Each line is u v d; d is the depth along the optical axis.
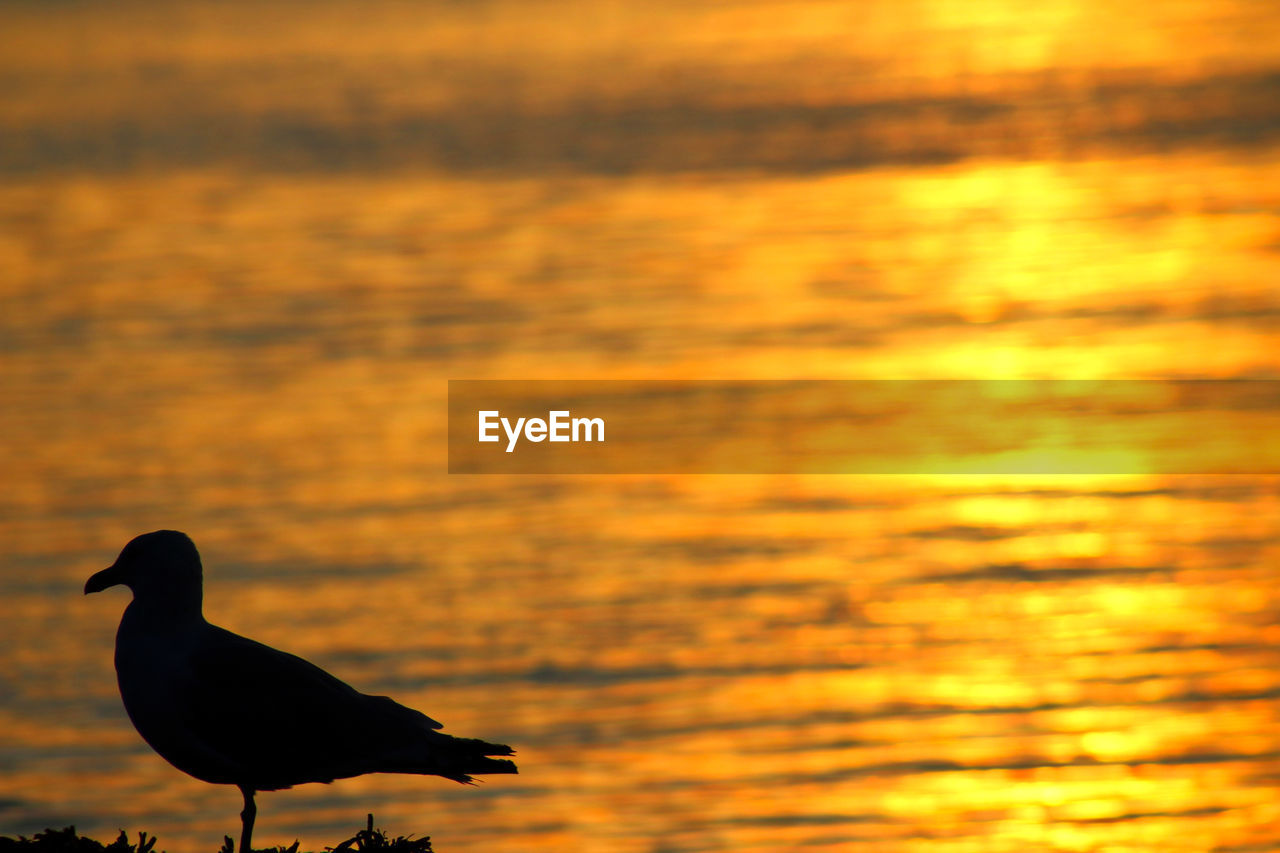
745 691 93.31
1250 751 83.75
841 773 82.75
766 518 124.19
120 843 36.59
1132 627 101.75
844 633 102.31
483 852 75.38
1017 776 81.88
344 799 81.31
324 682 37.09
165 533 37.25
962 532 120.00
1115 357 161.88
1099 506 124.06
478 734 88.50
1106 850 74.88
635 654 99.62
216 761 36.59
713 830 77.19
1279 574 109.12
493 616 105.81
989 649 98.69
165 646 36.78
